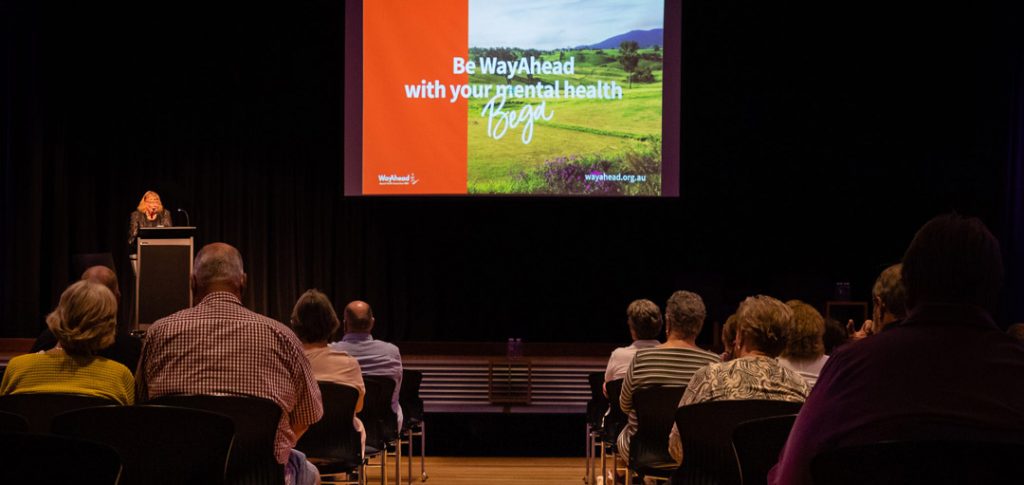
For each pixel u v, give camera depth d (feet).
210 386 8.38
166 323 8.56
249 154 25.17
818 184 24.95
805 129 24.88
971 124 24.03
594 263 25.93
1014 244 23.13
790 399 8.40
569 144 24.21
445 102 24.13
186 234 19.01
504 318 25.98
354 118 24.16
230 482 8.04
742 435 7.16
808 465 4.71
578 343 25.36
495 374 21.57
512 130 24.22
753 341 8.77
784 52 24.79
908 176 24.61
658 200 25.57
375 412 12.94
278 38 25.20
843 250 25.05
